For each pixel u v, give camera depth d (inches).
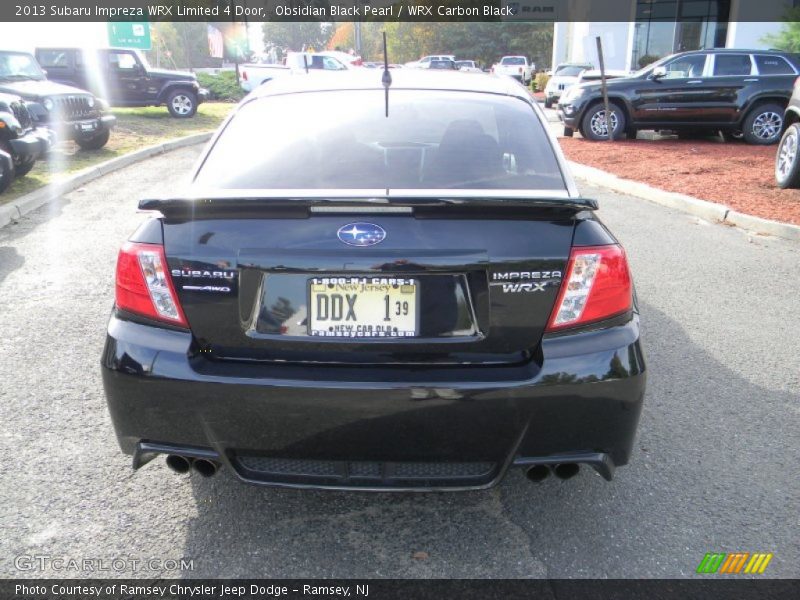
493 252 87.0
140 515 105.2
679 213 324.8
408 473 90.8
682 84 561.0
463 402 86.4
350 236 86.7
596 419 89.5
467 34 2576.3
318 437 88.0
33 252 246.4
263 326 89.0
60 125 448.5
